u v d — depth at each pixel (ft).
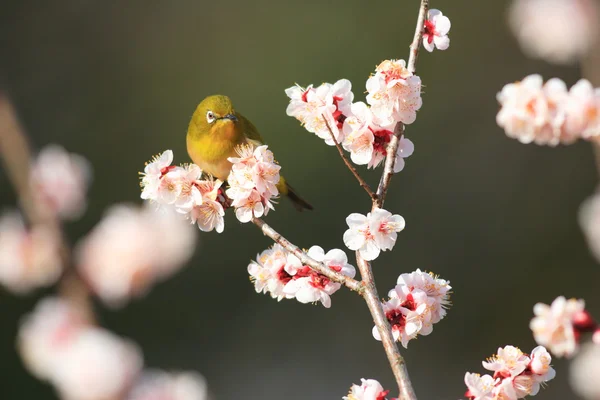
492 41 52.65
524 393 12.79
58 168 14.38
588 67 27.14
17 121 14.82
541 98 14.67
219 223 14.02
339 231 47.50
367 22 51.98
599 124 14.69
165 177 13.82
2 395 39.52
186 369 45.16
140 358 12.17
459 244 49.75
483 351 48.37
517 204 50.29
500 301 48.85
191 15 51.78
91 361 11.67
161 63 50.80
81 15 50.42
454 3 52.90
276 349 47.11
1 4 49.24
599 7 27.25
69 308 12.21
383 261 49.06
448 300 14.67
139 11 51.24
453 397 46.57
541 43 27.58
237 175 13.98
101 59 50.11
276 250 14.21
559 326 12.00
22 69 48.70
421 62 52.44
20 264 12.80
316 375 46.37
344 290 48.78
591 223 24.47
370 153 14.38
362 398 12.67
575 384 20.57
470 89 52.16
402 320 13.41
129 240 12.86
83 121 48.57
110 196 46.85
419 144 51.31
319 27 52.06
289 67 51.31
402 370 12.32
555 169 50.60
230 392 45.27
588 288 48.83
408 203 50.11
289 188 27.66
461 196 50.52
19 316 39.96
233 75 51.13
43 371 11.92
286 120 49.96
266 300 47.65
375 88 14.02
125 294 12.92
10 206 40.42
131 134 48.83
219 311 46.75
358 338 47.83
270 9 52.13
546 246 49.65
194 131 23.93
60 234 13.30
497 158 50.80
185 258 13.50
